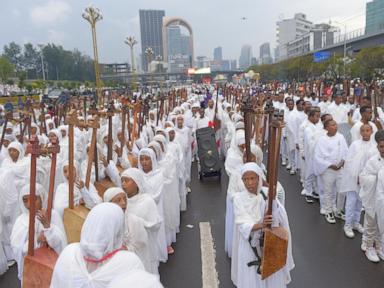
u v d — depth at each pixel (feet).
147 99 45.42
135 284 5.36
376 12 259.39
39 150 10.87
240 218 12.60
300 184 30.48
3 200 18.34
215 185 31.07
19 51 323.37
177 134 30.76
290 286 15.93
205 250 19.31
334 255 18.51
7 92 174.19
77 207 13.99
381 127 24.80
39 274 10.57
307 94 62.34
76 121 13.52
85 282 8.05
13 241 12.43
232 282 16.28
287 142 34.86
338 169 22.06
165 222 19.42
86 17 40.73
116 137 26.58
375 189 17.51
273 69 223.30
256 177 12.67
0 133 33.01
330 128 22.13
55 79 305.73
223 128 40.78
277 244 11.59
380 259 17.90
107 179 17.58
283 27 485.15
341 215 22.86
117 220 8.47
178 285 16.24
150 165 16.98
